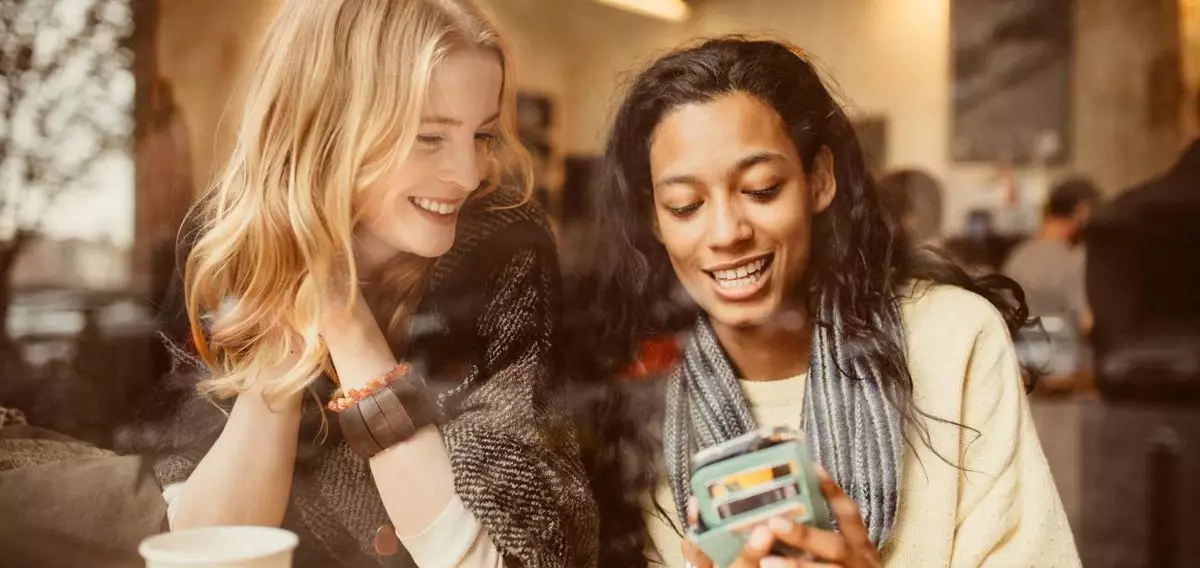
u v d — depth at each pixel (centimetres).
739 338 107
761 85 101
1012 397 103
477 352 102
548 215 107
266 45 103
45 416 117
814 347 104
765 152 101
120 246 115
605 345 107
